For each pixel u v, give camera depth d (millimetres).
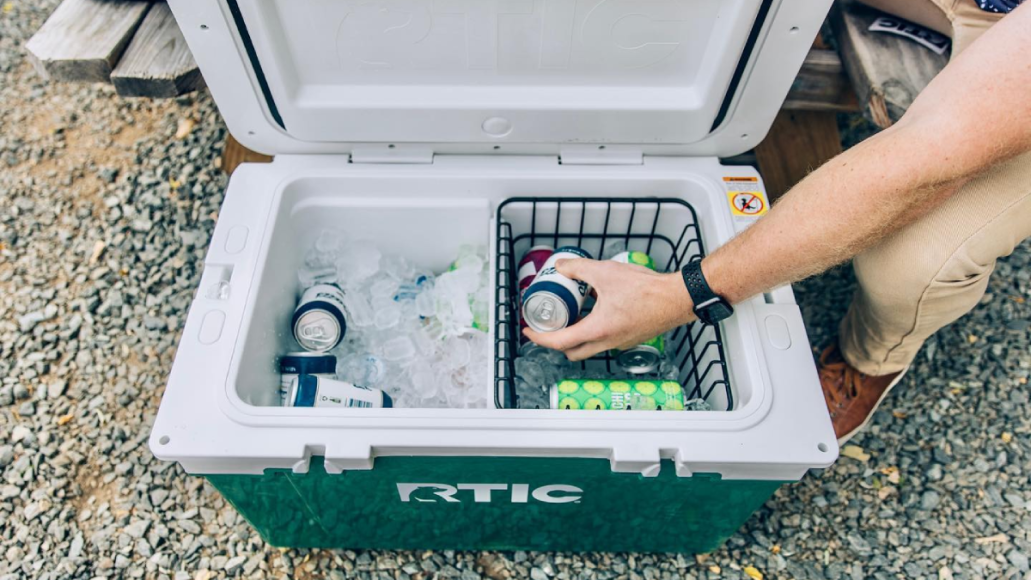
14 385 1591
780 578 1391
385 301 1360
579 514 1209
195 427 994
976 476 1499
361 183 1276
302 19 1051
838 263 979
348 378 1279
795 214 935
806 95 1524
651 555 1415
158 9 1359
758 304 1122
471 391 1273
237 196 1226
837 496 1475
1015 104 770
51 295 1714
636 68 1144
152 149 1937
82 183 1881
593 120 1198
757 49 1077
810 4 1007
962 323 1683
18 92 2047
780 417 1020
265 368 1162
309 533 1301
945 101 824
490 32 1072
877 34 1376
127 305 1699
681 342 1332
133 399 1586
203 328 1081
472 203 1311
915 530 1439
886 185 855
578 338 1105
